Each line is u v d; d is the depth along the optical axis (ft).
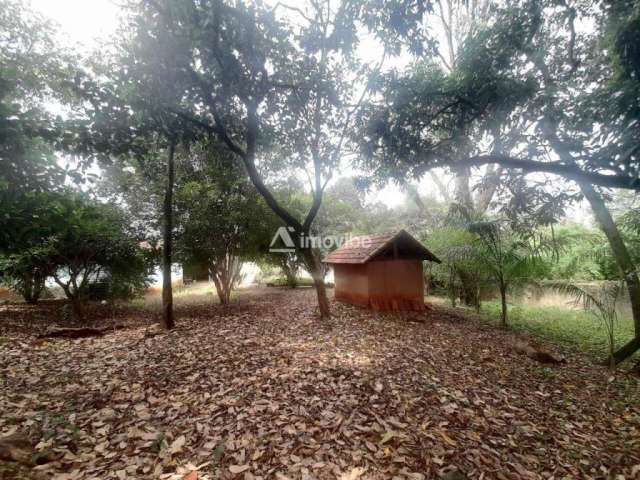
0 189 11.52
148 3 11.94
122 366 14.40
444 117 15.65
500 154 14.57
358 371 13.56
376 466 7.97
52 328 23.04
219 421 9.71
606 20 10.43
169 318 22.38
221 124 17.35
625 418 11.50
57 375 13.38
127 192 27.35
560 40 14.32
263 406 10.57
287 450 8.43
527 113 12.89
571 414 11.60
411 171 17.30
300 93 18.10
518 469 8.35
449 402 11.40
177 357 15.56
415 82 14.49
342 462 8.05
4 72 11.75
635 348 16.72
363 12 13.65
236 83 15.02
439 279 36.70
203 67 14.39
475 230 24.81
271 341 18.28
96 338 19.93
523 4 12.35
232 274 35.96
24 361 15.17
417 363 15.01
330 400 11.03
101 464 7.69
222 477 7.43
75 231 22.59
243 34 13.23
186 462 7.91
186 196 26.63
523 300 35.06
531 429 10.30
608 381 14.96
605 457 9.18
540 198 15.89
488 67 12.98
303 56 16.16
